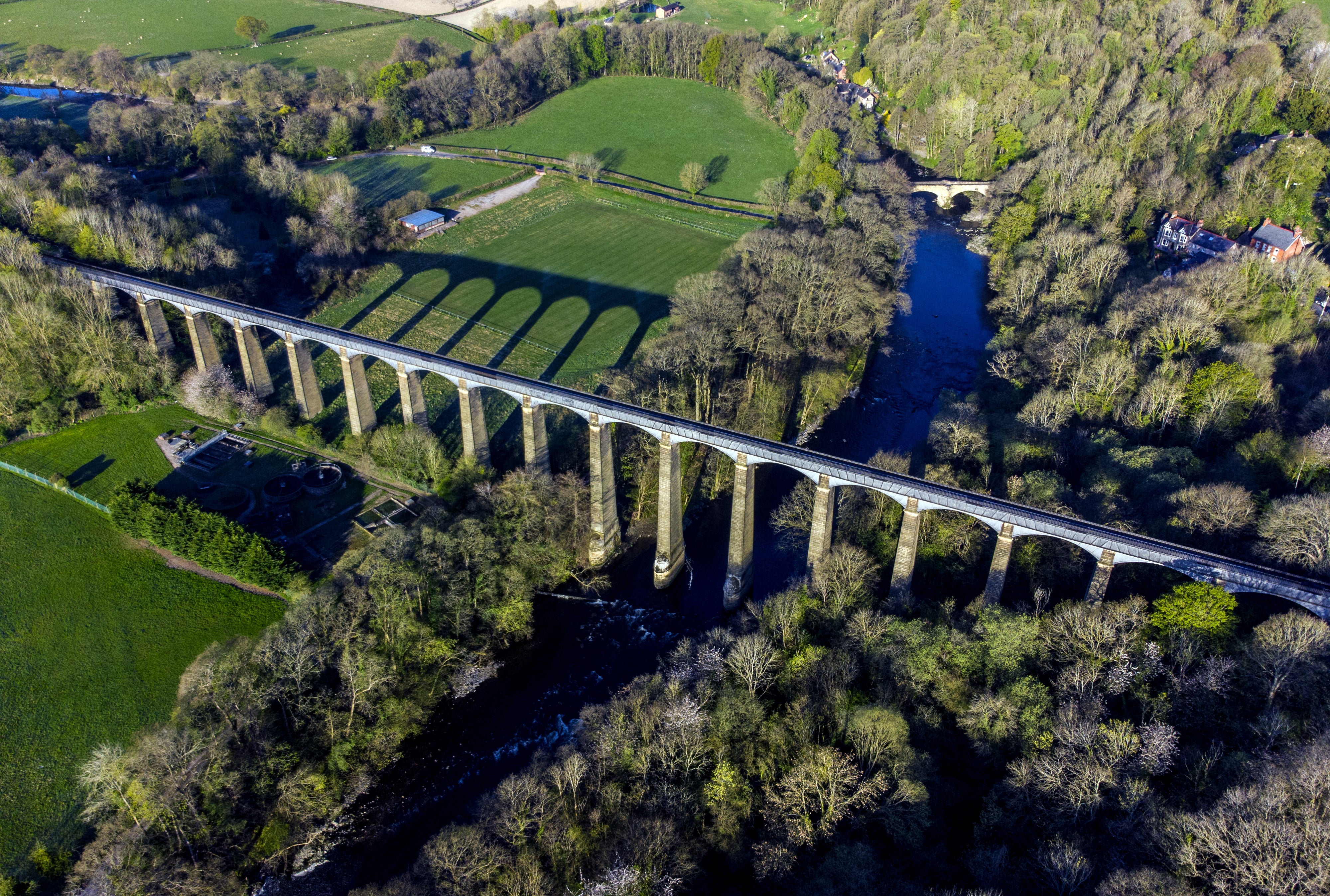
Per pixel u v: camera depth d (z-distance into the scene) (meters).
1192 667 105.56
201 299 172.25
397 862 106.31
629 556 154.00
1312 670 97.62
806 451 128.75
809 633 120.44
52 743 115.69
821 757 97.81
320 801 109.00
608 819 98.06
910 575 126.38
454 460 164.00
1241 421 143.12
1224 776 91.50
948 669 110.19
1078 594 126.56
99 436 169.88
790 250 198.12
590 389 182.25
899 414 185.12
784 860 92.44
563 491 150.62
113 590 137.38
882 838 95.69
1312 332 166.88
